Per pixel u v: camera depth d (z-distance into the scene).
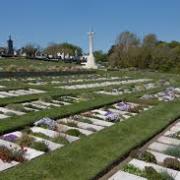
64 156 8.31
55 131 10.91
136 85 30.16
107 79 36.25
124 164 8.66
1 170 7.23
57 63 62.84
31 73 33.09
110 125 12.89
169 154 9.83
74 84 27.77
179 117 15.88
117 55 81.94
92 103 17.16
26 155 8.31
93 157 8.58
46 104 16.61
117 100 19.06
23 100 16.62
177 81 41.84
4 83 23.81
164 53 78.69
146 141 11.05
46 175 7.13
